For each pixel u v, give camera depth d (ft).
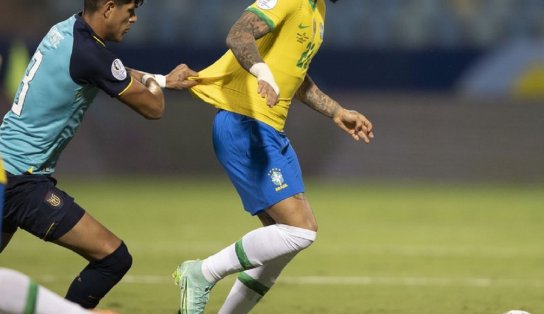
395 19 254.27
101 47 51.49
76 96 51.85
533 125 230.48
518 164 230.48
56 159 53.42
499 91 232.53
